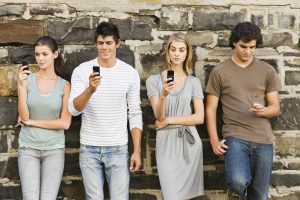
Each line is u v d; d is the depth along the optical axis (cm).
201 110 378
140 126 376
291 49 418
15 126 406
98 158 365
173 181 361
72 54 408
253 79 379
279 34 416
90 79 335
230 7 414
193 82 383
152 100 379
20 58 406
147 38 412
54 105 371
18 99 379
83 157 366
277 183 417
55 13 407
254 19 416
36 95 371
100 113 365
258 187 377
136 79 378
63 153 374
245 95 378
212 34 415
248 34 361
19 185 407
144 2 410
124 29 410
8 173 407
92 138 365
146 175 412
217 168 416
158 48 412
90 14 408
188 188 365
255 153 372
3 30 404
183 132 370
